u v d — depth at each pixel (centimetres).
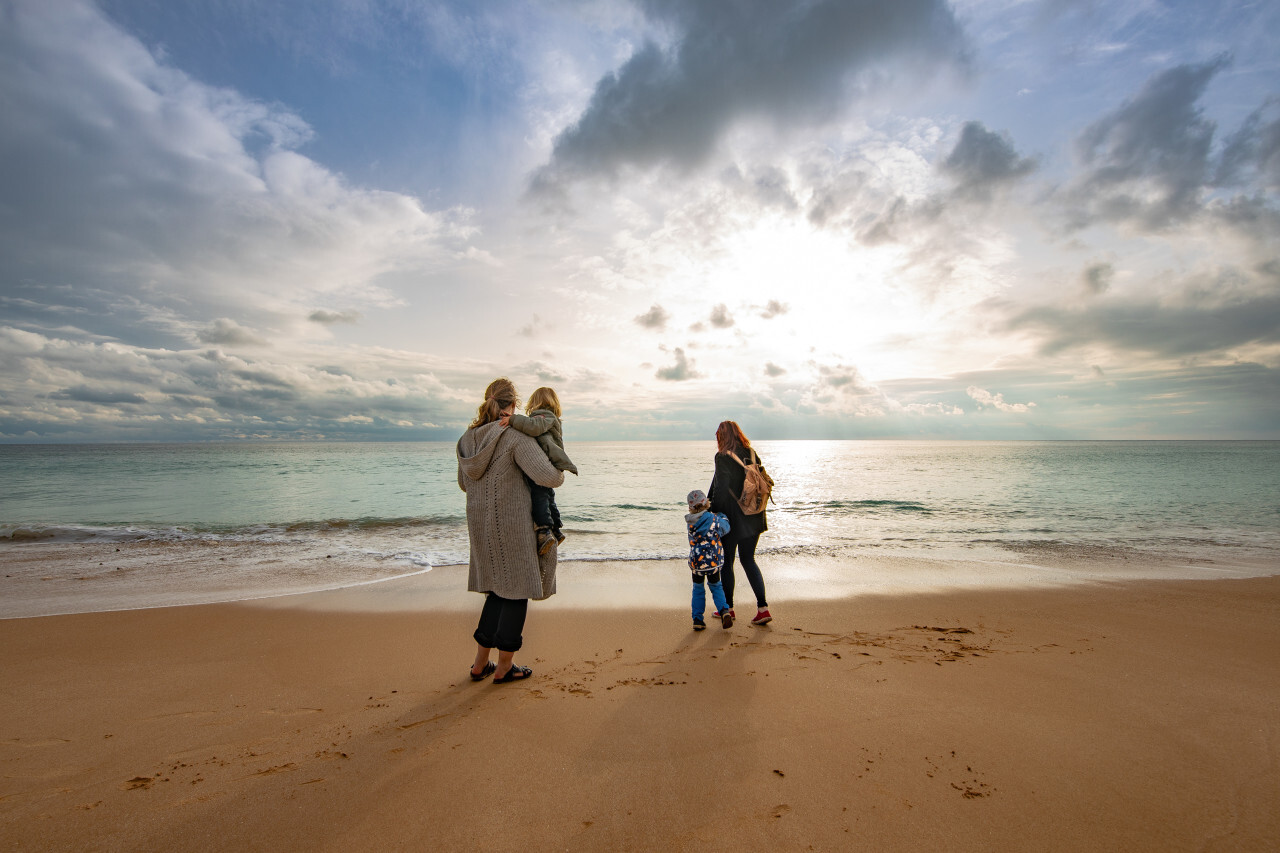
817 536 1087
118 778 240
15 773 245
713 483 511
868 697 326
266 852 191
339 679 362
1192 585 652
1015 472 3269
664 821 209
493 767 248
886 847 195
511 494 344
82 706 319
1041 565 796
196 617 519
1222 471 3262
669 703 319
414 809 217
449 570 759
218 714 308
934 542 1009
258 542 1017
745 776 240
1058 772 244
